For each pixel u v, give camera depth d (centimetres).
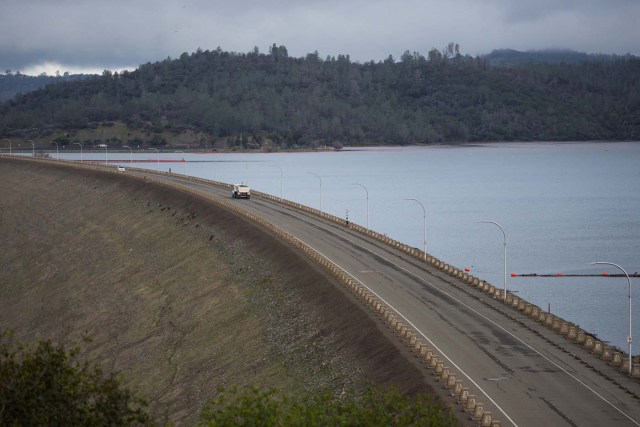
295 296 8912
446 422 3694
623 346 9581
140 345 9588
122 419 3484
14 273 15625
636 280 13438
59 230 17812
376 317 7200
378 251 10875
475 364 5825
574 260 15525
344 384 6197
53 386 3391
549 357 6006
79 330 11056
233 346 8312
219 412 3591
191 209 15300
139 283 12325
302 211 15100
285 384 6775
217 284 10694
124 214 17275
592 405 4962
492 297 8119
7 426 3250
